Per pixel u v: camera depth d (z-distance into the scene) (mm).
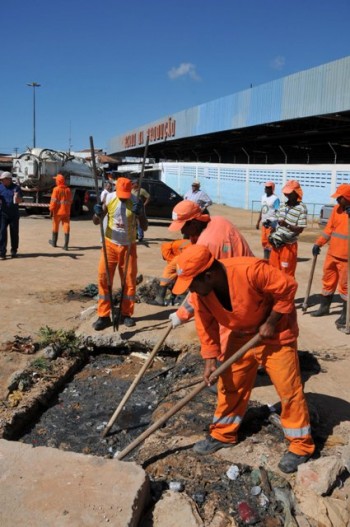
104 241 5676
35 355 5441
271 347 3312
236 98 31328
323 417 4105
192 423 4086
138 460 3631
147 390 5062
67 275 9297
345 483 3229
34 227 16688
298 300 8109
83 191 21359
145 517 2961
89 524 2672
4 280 8711
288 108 26172
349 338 6199
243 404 3598
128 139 56719
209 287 3061
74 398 4902
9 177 10633
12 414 4297
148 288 7723
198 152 55125
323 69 23344
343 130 29828
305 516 3018
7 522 2664
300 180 27250
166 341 5723
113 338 5793
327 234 6902
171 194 18875
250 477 3350
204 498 3180
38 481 2971
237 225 21781
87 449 4059
